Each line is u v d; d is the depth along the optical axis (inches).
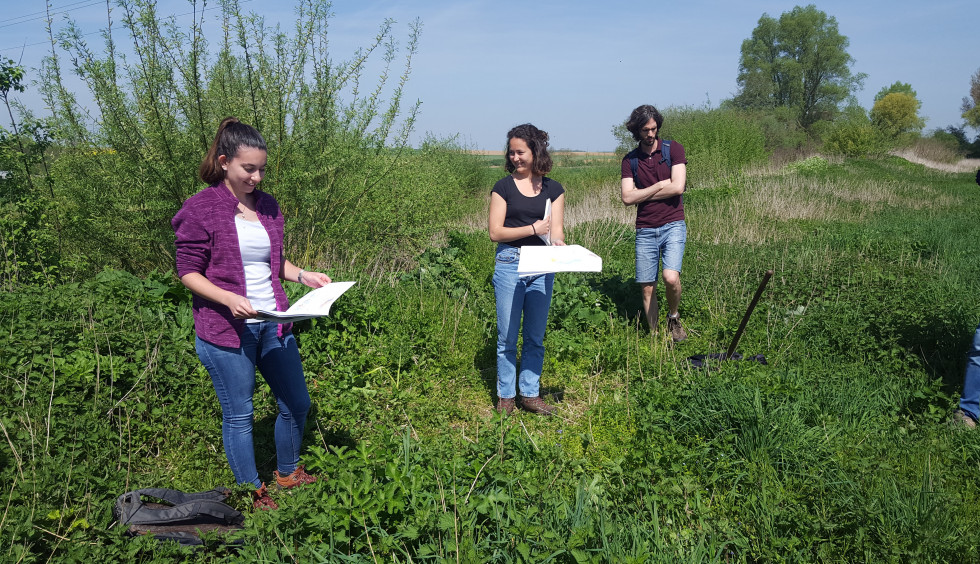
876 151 1483.8
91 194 273.7
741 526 125.6
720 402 166.4
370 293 253.4
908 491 130.0
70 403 150.6
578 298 260.5
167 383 171.5
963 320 219.8
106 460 139.2
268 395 172.4
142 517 114.0
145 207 259.0
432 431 168.9
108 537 111.8
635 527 119.0
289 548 108.6
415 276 303.0
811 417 165.8
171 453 150.2
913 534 115.6
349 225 311.0
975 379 162.6
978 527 121.3
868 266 318.7
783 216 536.4
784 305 262.2
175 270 278.1
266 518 112.1
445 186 489.1
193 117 266.1
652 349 225.3
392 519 116.8
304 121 280.2
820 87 2576.3
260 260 121.4
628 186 233.3
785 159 1360.7
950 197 697.6
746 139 1035.9
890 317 227.9
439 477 124.6
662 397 174.7
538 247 158.7
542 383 203.3
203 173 116.3
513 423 165.5
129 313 199.0
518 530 109.6
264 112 270.1
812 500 129.6
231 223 115.8
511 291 172.2
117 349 180.1
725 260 343.0
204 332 117.3
